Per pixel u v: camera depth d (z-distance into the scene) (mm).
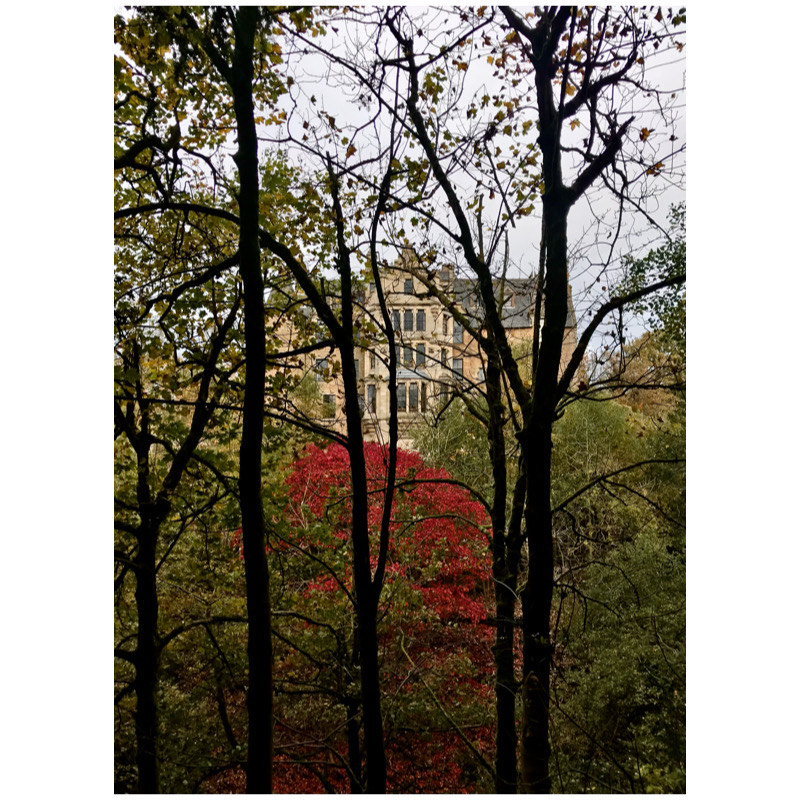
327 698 8930
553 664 5879
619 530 12492
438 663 8633
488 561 11531
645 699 8875
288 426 7547
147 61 5277
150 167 5523
